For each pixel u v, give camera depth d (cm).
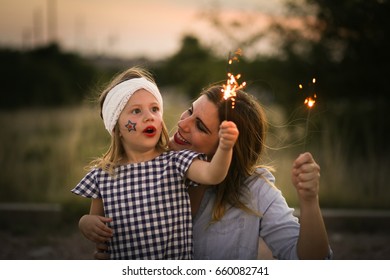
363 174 812
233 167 341
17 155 991
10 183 810
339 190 775
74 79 2641
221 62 1251
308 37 1177
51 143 1088
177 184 329
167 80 1892
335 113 1104
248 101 353
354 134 1022
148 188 328
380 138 1001
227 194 339
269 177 350
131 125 334
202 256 341
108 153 352
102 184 336
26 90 2442
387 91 1144
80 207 723
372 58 1146
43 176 848
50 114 1614
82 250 602
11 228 695
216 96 342
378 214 695
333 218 696
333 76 1149
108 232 325
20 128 1400
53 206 724
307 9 1153
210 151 343
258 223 337
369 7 1086
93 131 1038
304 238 305
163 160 335
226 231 338
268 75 1180
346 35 1141
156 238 323
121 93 339
